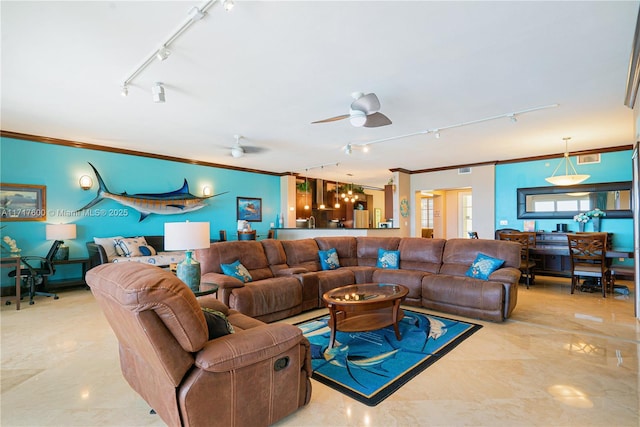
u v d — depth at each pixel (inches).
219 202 295.6
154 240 248.7
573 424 72.1
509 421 73.3
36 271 177.8
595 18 82.6
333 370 98.7
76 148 214.1
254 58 102.3
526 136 197.5
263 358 67.2
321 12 79.6
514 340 121.6
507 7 78.2
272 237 328.5
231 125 174.1
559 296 189.3
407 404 80.3
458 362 103.3
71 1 74.8
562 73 113.7
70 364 102.9
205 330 61.7
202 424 60.8
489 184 277.6
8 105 143.5
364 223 474.0
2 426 72.4
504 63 106.5
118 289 56.2
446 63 106.3
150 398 72.3
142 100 137.6
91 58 102.3
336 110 150.9
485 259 161.5
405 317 150.7
